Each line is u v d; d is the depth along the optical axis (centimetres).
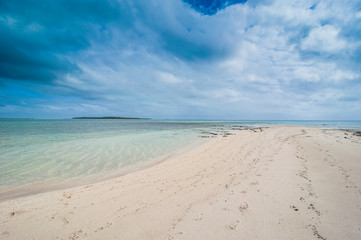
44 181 605
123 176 608
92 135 1914
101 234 298
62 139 1566
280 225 294
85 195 453
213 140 1445
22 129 2662
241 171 596
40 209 386
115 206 390
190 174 600
